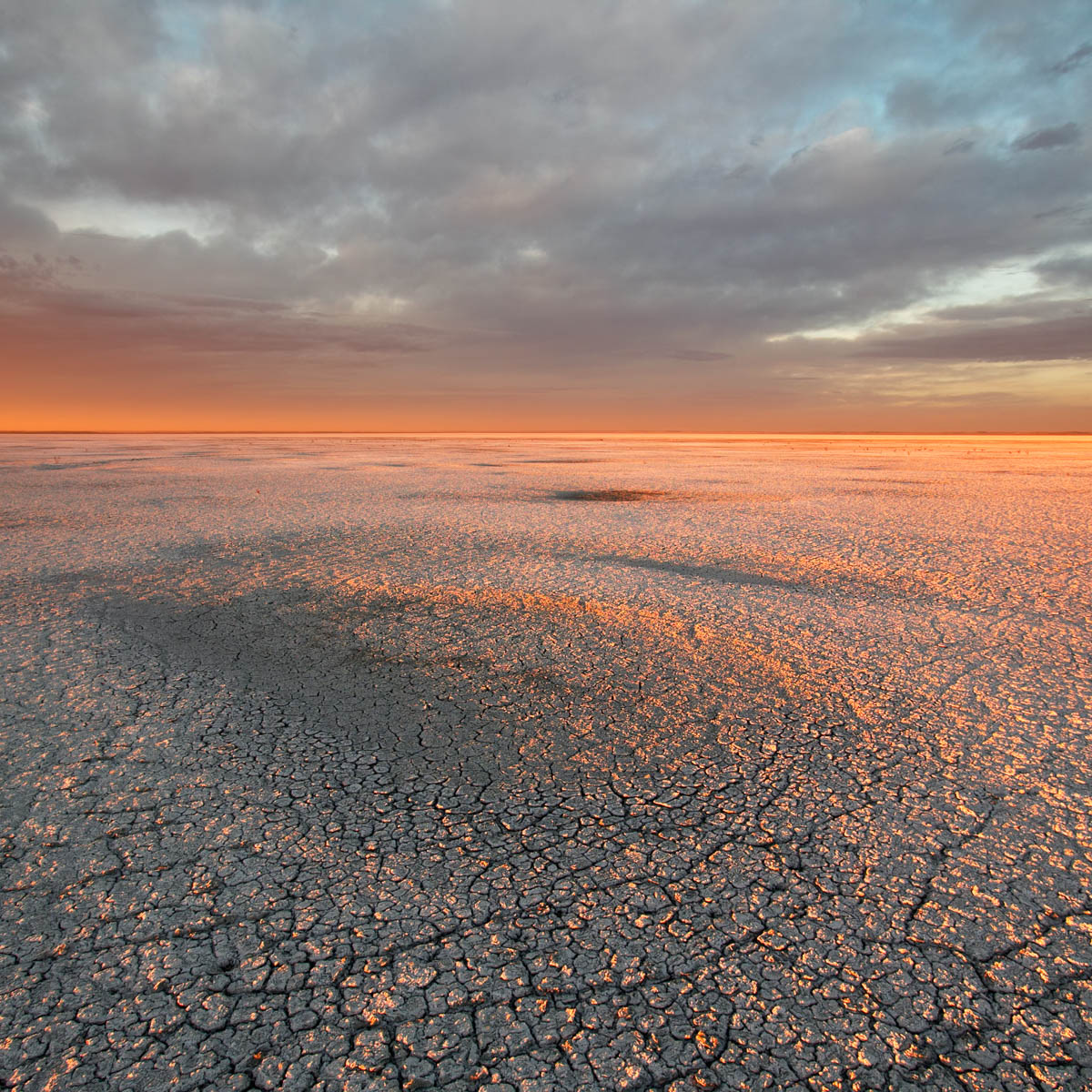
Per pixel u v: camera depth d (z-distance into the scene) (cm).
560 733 398
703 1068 188
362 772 354
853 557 891
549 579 770
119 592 710
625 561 864
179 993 212
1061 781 340
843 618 623
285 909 250
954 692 454
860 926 241
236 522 1195
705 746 381
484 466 2836
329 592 718
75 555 899
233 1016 204
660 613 638
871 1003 209
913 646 546
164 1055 191
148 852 284
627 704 439
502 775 351
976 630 587
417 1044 195
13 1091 180
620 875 270
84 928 240
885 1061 190
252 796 329
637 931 239
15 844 289
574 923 243
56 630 584
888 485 1923
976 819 308
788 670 496
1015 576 782
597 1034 199
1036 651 534
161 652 535
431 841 294
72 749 374
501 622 614
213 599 688
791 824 305
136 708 429
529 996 211
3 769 351
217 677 484
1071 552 912
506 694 456
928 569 820
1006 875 269
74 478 2116
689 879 267
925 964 224
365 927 241
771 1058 191
